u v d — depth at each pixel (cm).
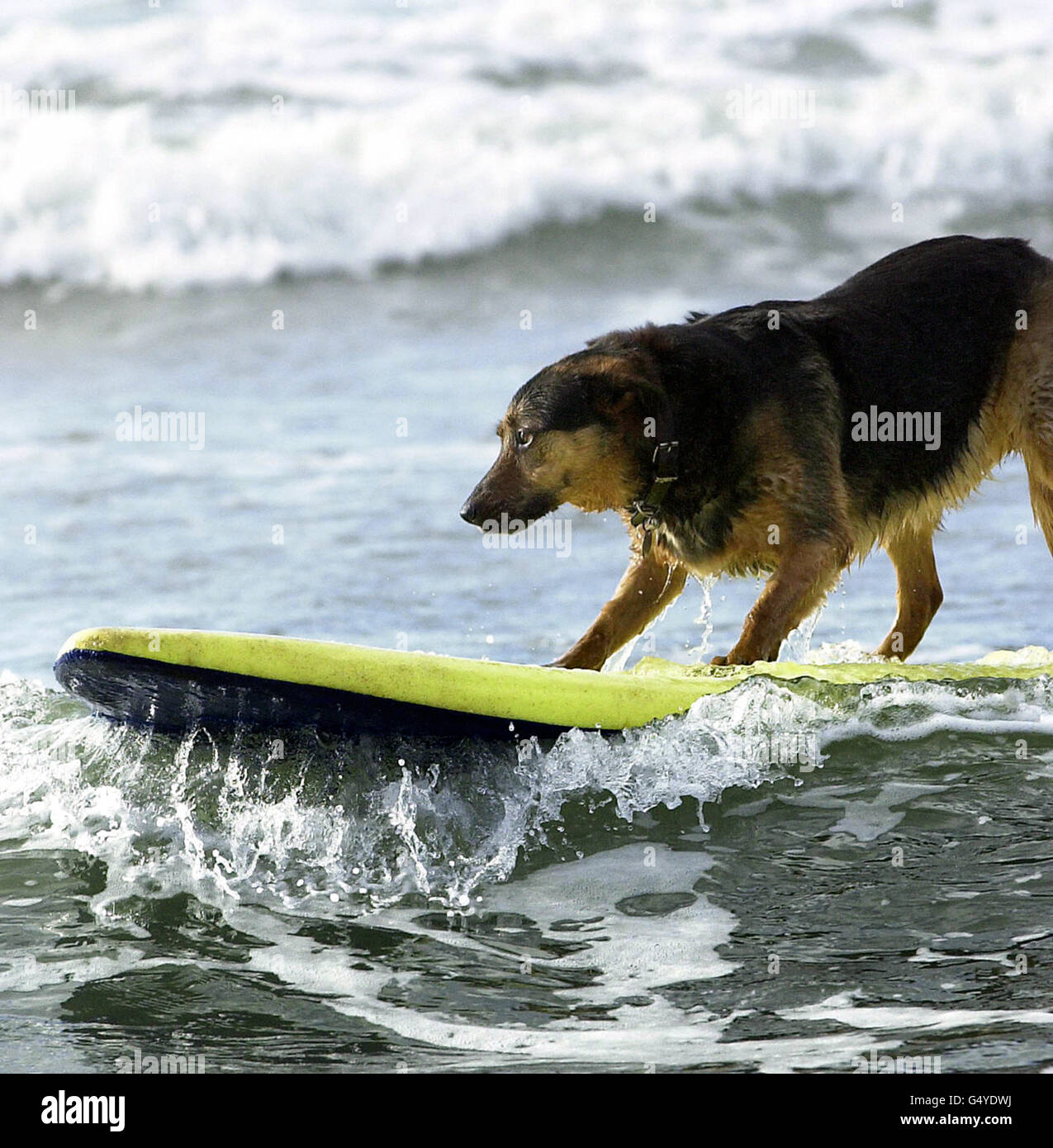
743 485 925
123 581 1295
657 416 912
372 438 1727
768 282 2462
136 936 698
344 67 3048
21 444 1755
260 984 651
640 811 808
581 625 1187
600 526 1498
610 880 740
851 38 3219
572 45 3164
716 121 2841
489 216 2614
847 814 797
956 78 2980
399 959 670
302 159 2633
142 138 2669
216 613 1207
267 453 1692
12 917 718
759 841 773
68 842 795
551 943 681
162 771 840
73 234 2544
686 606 1282
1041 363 985
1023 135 2838
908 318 977
